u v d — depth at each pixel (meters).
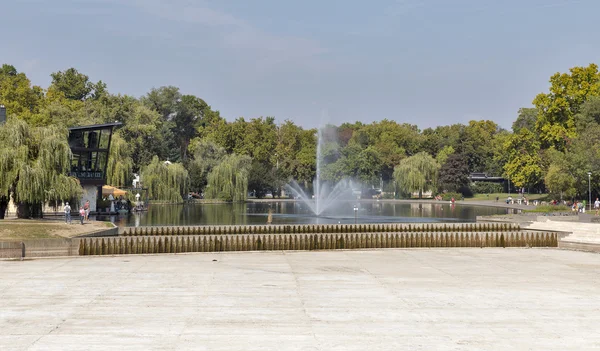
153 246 50.75
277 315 28.78
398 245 55.16
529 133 129.38
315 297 32.53
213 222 74.44
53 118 113.50
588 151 102.44
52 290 34.03
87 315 28.62
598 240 53.75
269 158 173.25
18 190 58.44
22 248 46.59
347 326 26.98
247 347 24.00
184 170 122.88
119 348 23.81
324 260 45.94
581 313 29.52
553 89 123.31
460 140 188.88
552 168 106.81
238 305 30.66
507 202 128.62
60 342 24.55
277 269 41.47
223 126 174.25
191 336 25.39
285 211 100.00
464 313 29.34
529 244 55.66
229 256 48.16
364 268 42.16
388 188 165.88
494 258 47.69
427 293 33.72
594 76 122.75
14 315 28.56
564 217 68.38
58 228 54.12
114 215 85.81
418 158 152.00
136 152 128.25
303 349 23.78
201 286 35.31
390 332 26.11
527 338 25.42
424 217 85.62
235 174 134.12
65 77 177.50
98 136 82.81
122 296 32.53
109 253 49.31
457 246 55.47
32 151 61.16
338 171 164.25
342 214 92.56
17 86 147.00
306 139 193.38
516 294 33.56
